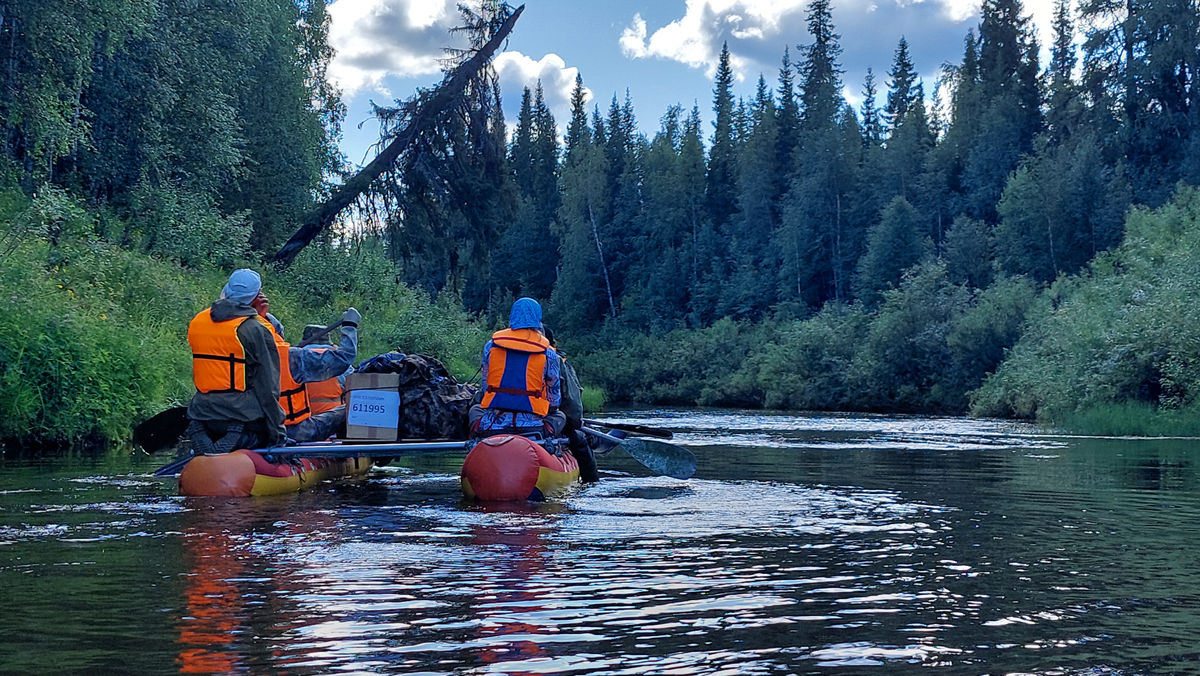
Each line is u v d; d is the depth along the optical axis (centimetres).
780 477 873
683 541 509
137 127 2083
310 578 406
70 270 1470
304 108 2923
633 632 329
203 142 2255
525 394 719
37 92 1711
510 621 341
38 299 1159
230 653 299
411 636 320
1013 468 987
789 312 5397
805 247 5625
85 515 571
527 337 730
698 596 382
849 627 340
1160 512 647
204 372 703
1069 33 5806
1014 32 6097
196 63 2180
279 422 719
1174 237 2819
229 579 402
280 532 520
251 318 710
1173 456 1185
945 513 634
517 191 2375
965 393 3278
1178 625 347
